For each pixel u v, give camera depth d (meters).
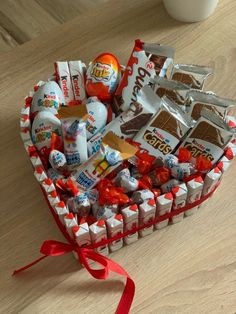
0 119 0.81
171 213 0.67
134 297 0.64
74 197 0.63
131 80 0.71
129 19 0.92
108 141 0.65
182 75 0.72
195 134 0.66
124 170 0.65
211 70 0.71
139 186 0.64
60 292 0.66
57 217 0.65
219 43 0.89
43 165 0.68
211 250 0.68
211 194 0.71
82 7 1.00
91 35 0.90
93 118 0.70
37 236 0.70
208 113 0.65
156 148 0.67
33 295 0.65
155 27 0.91
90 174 0.65
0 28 0.96
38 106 0.71
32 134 0.69
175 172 0.65
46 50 0.88
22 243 0.70
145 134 0.67
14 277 0.67
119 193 0.63
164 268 0.67
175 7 0.89
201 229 0.70
